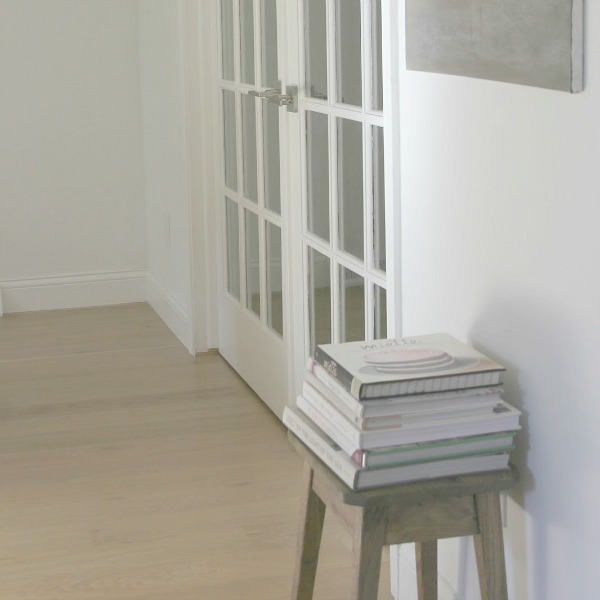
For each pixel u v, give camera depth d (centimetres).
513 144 164
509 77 159
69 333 432
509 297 169
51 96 450
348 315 272
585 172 145
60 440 320
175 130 400
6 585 235
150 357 401
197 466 300
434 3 181
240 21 342
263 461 303
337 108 263
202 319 403
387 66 206
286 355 321
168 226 429
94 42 452
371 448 159
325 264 285
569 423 156
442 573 206
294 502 275
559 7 145
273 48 312
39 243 463
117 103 460
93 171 463
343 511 171
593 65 141
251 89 334
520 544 175
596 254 145
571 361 154
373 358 169
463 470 164
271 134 323
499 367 164
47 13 443
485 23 165
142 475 294
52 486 287
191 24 377
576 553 158
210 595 229
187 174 388
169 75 402
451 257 189
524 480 172
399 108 205
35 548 252
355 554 164
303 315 306
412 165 202
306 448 180
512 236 167
